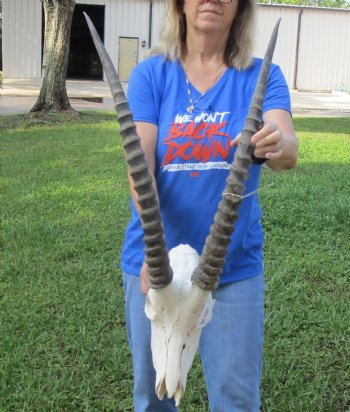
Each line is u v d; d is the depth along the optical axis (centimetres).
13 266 544
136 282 247
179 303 186
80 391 368
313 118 1919
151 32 3172
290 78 3266
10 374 380
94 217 689
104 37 3159
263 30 3191
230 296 240
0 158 1010
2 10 3055
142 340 248
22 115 1620
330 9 3178
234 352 240
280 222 666
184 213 235
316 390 369
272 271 534
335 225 661
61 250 582
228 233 177
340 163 1044
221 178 231
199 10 230
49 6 1562
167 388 185
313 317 453
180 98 236
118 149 1117
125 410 354
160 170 235
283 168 217
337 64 3262
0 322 443
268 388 371
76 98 2312
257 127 179
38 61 3128
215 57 240
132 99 239
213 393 248
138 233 246
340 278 532
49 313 461
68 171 913
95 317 454
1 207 717
